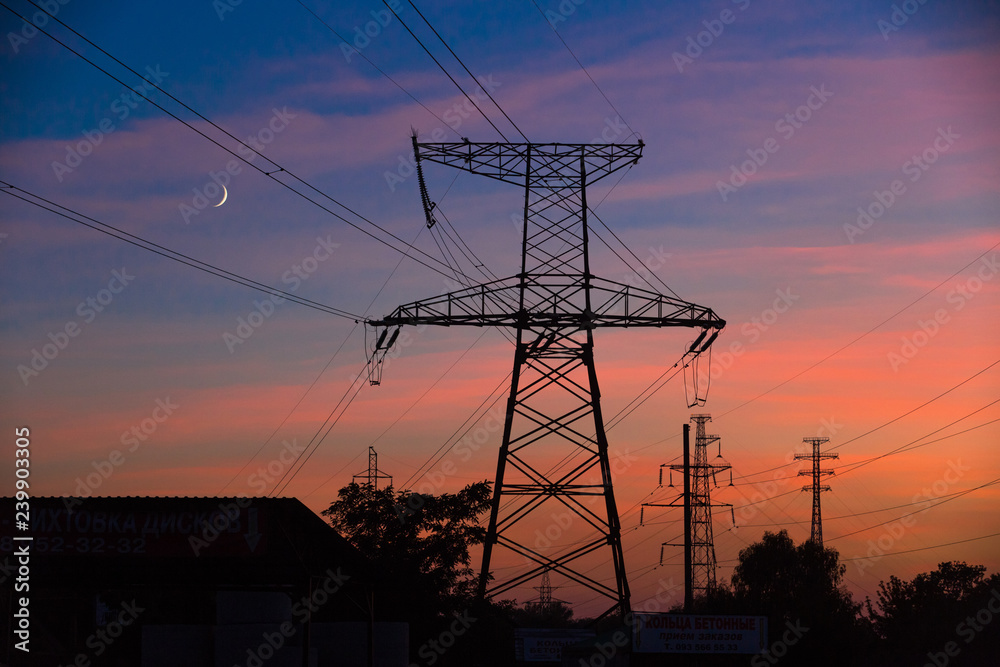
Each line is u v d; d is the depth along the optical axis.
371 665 31.52
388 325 33.66
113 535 27.19
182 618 42.94
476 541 49.97
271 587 31.41
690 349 36.50
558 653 44.97
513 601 48.44
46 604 39.31
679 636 33.75
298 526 28.44
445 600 46.72
